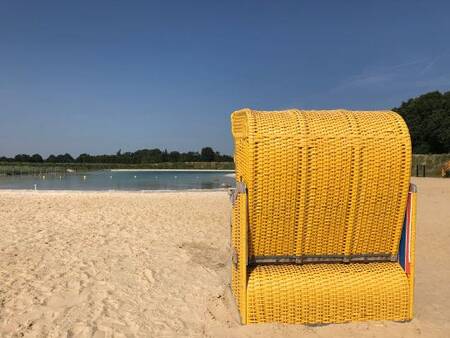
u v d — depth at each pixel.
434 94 68.44
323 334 4.19
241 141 4.77
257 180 4.30
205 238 9.73
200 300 5.53
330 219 4.49
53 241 9.06
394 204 4.51
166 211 14.09
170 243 9.12
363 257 4.70
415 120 65.12
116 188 30.02
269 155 4.27
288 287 4.36
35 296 5.58
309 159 4.31
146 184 36.09
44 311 5.08
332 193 4.39
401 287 4.48
